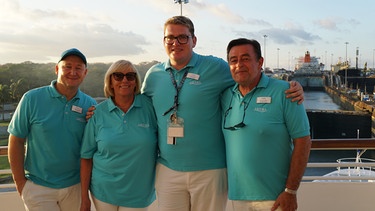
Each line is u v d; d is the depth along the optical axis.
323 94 71.38
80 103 2.32
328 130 43.78
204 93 2.25
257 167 1.99
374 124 40.25
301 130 1.95
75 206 2.38
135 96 2.32
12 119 2.23
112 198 2.23
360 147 2.87
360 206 3.00
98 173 2.25
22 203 3.00
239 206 2.12
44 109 2.21
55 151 2.22
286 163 2.04
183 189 2.34
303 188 3.02
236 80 2.03
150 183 2.34
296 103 1.96
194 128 2.24
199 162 2.26
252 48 1.99
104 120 2.25
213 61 2.33
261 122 1.97
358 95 55.25
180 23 2.26
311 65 77.19
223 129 2.21
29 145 2.25
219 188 2.32
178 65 2.32
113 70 2.20
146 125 2.29
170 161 2.30
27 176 2.26
